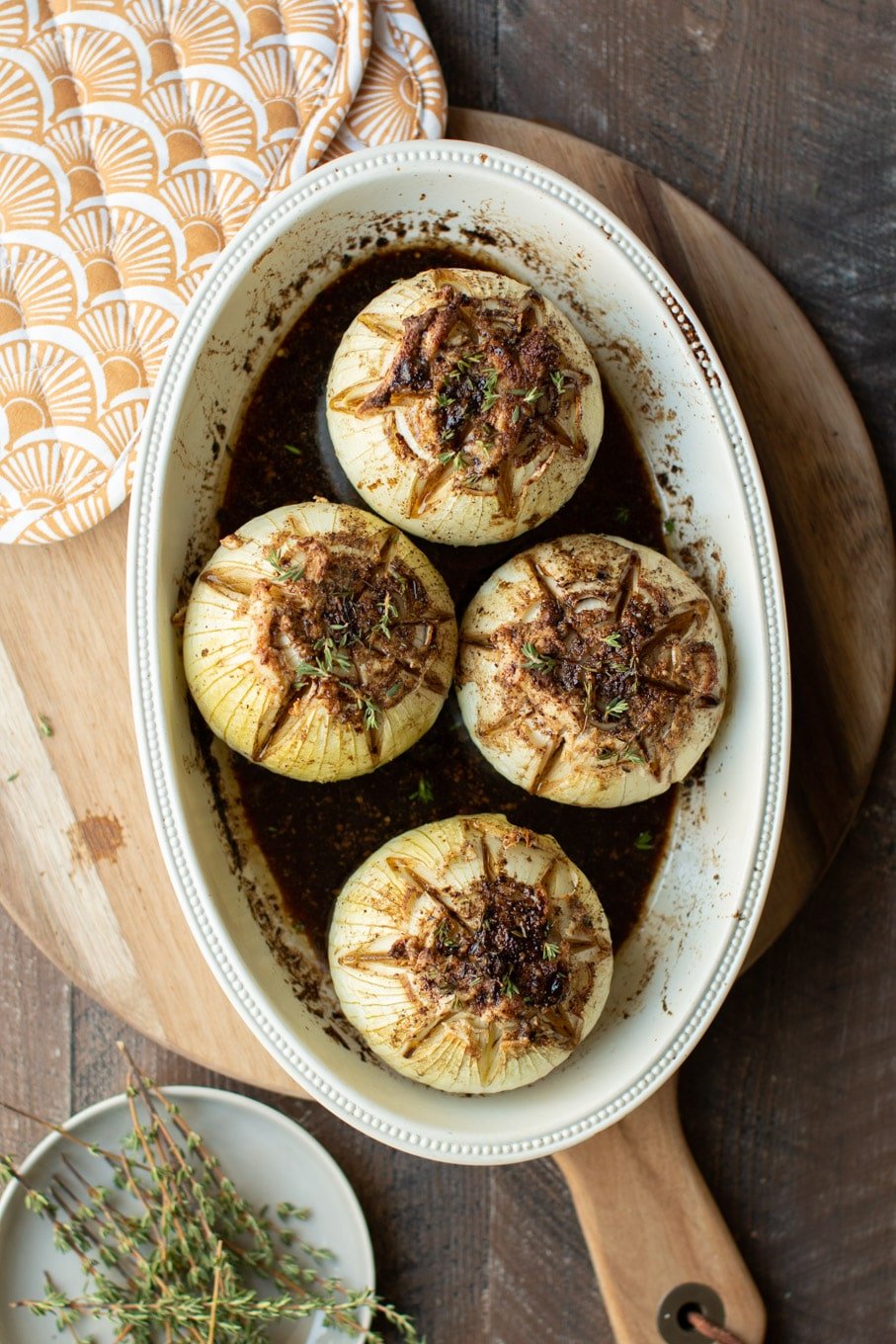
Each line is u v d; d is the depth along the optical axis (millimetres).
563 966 572
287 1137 665
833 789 649
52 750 624
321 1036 592
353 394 590
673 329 595
